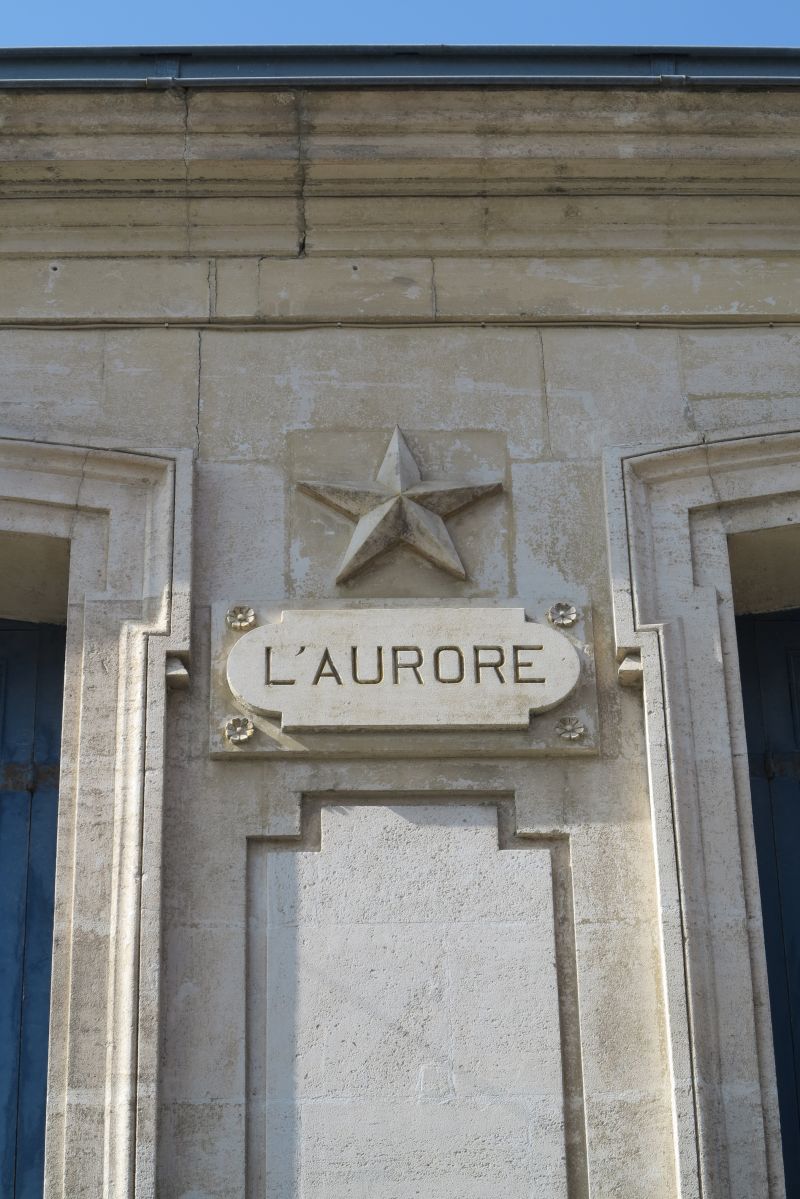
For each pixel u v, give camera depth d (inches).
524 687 290.8
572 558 305.7
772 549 316.2
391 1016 271.9
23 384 317.1
